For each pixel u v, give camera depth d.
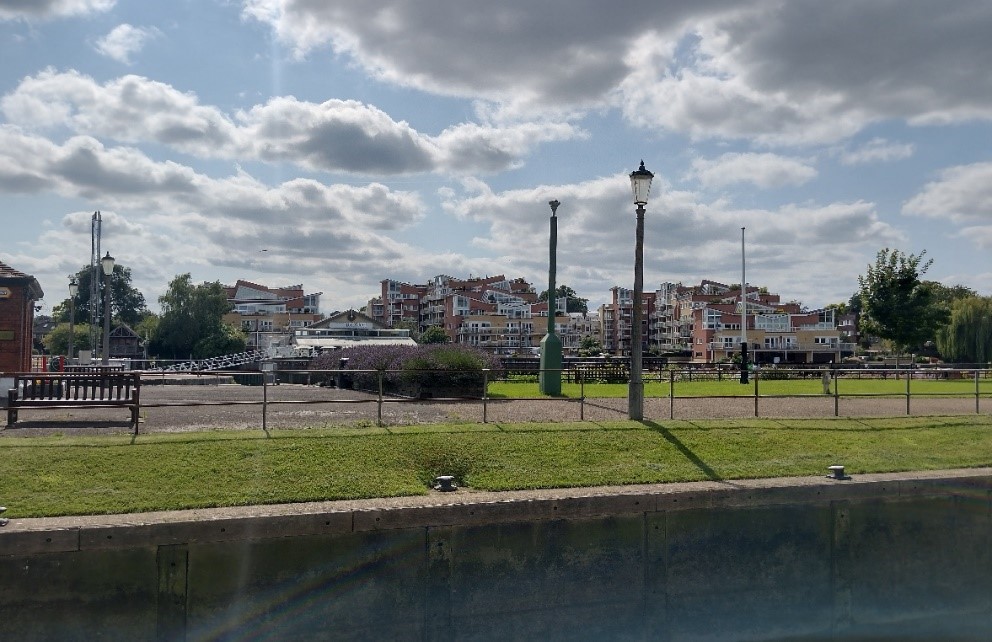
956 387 27.53
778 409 18.73
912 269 39.34
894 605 9.95
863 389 26.34
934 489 13.04
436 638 9.30
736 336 106.25
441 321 142.50
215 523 9.84
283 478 11.59
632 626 9.50
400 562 10.49
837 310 124.56
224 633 9.43
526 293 170.12
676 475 12.85
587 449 13.82
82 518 9.84
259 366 42.44
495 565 10.89
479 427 14.78
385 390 24.11
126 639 9.11
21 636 9.05
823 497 12.54
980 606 9.99
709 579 10.87
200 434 13.45
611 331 149.62
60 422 15.45
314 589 10.03
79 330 86.81
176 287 92.31
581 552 11.27
